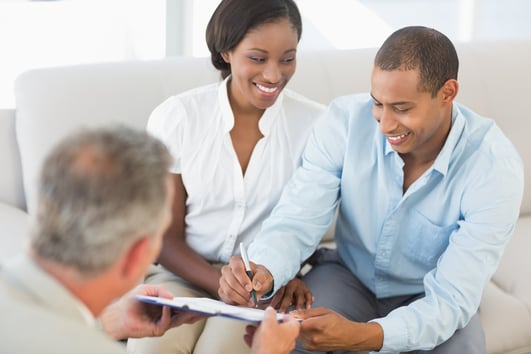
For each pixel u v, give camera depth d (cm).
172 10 309
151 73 228
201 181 200
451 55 167
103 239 101
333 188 197
